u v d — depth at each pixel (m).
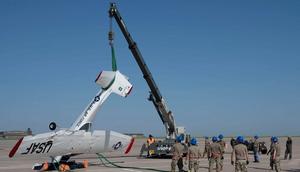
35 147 19.47
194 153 16.20
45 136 19.56
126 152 22.27
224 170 20.66
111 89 23.34
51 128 19.97
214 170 19.92
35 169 21.64
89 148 20.88
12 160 29.72
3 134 114.56
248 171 20.52
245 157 15.03
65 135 20.05
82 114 22.55
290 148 29.41
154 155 31.11
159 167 22.62
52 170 21.14
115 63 23.62
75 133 20.33
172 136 31.44
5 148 52.41
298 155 34.31
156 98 30.45
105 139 21.14
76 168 22.17
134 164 24.88
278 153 17.89
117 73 23.47
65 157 21.88
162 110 30.80
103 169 21.62
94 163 25.77
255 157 26.44
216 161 16.97
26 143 19.16
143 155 34.91
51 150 20.02
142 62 28.86
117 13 27.12
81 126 22.28
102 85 23.22
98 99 22.98
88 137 20.64
